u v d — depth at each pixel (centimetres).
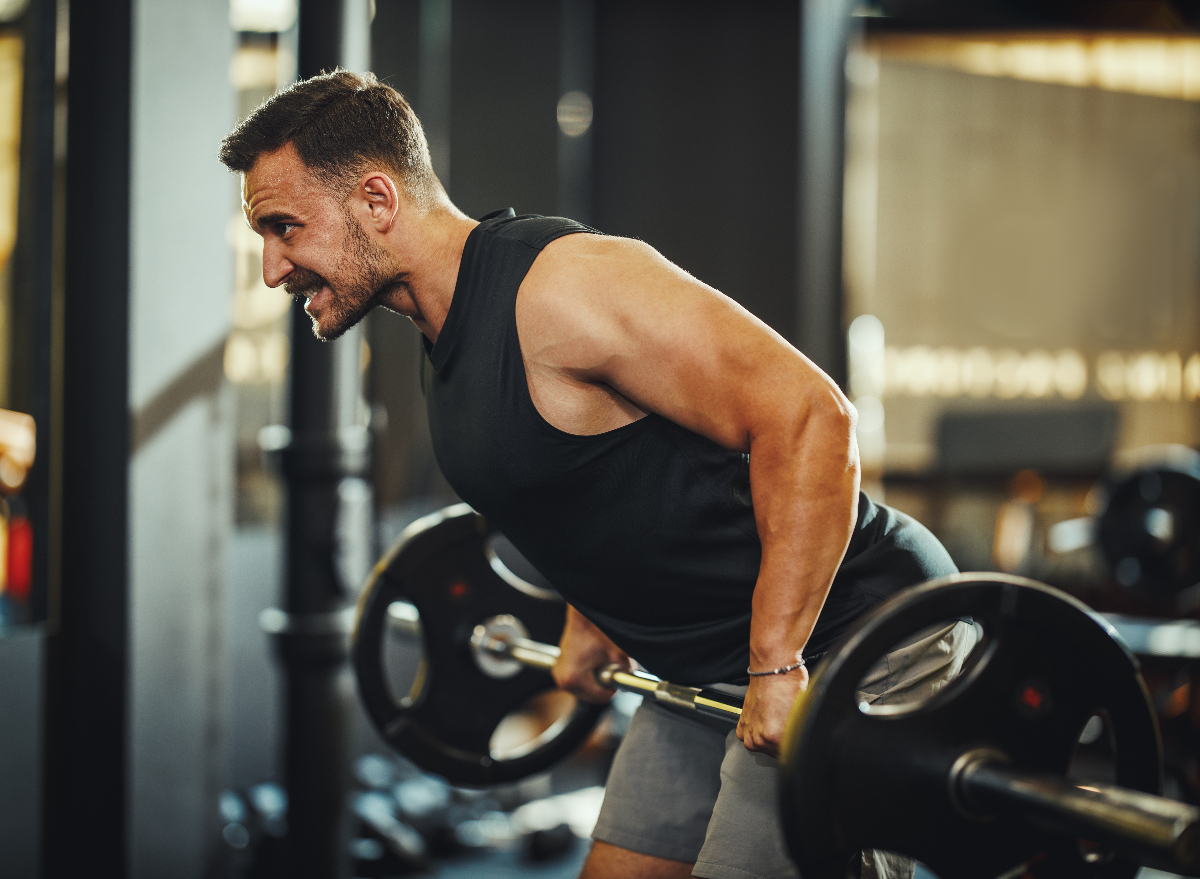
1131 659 103
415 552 162
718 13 415
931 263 726
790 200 411
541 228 112
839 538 103
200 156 249
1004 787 93
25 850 229
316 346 242
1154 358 749
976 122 725
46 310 229
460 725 168
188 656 252
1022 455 645
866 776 93
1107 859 104
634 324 103
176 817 250
